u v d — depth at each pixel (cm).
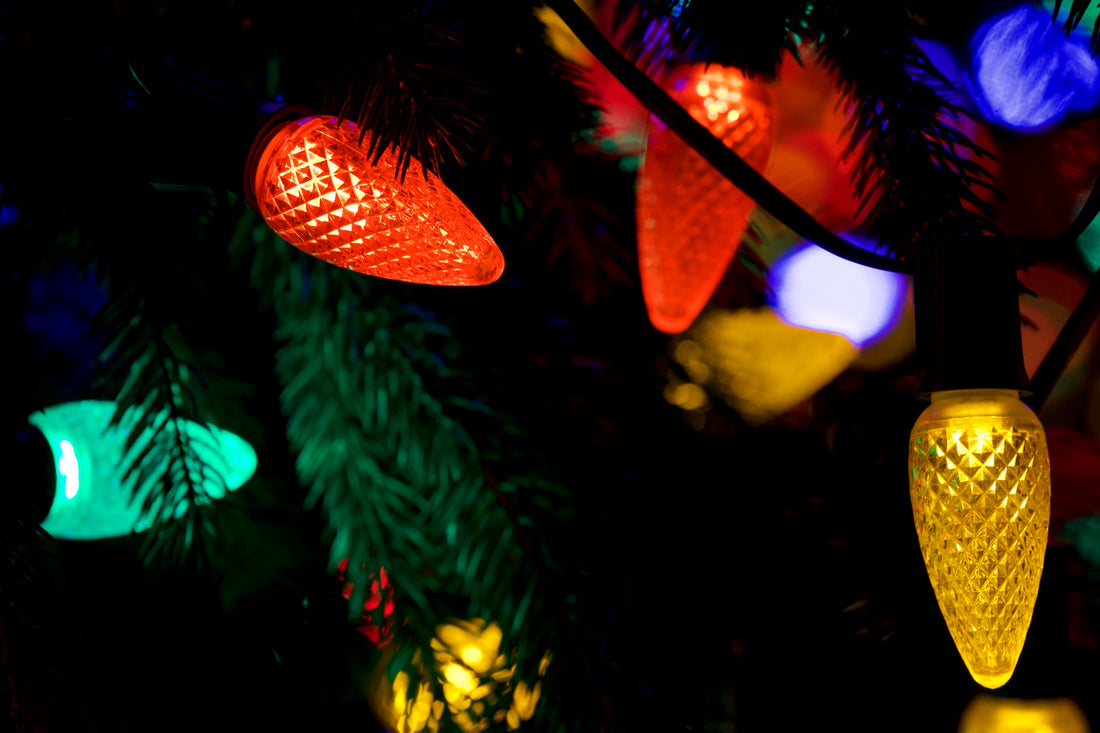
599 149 58
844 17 51
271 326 59
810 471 58
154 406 54
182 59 52
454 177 54
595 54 49
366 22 48
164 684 55
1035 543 48
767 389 60
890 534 56
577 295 58
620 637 54
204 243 56
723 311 61
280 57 53
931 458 48
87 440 55
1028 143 70
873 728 55
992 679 48
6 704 50
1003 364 48
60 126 52
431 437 55
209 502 54
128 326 54
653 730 53
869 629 56
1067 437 62
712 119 54
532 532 55
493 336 57
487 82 53
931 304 48
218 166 49
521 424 56
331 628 56
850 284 67
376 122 47
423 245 48
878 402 59
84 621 55
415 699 55
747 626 56
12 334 54
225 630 56
